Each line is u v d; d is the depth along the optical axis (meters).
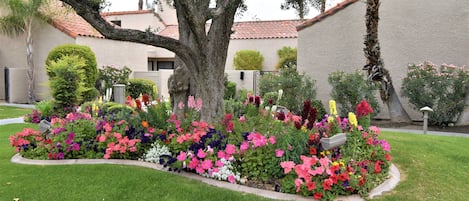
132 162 5.65
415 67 11.37
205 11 5.75
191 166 5.01
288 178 4.60
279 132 5.20
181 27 6.81
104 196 4.32
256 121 5.96
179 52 5.92
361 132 5.72
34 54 17.58
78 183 4.71
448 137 8.61
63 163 5.71
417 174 5.46
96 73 14.88
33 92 17.33
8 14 17.12
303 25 13.76
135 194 4.39
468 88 10.94
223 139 5.32
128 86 16.88
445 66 11.02
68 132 6.15
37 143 6.30
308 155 4.85
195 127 5.89
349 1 12.94
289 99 12.21
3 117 12.47
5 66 18.61
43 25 17.12
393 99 11.80
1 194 4.39
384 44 12.66
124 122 6.25
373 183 4.81
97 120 6.62
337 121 5.70
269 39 22.16
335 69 13.38
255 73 18.47
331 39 13.40
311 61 13.79
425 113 9.70
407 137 8.28
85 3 5.11
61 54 14.31
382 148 5.65
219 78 6.44
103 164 5.52
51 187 4.59
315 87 13.65
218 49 6.32
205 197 4.30
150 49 24.70
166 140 5.71
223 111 6.53
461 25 11.59
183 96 6.93
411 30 12.27
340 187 4.39
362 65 12.95
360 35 12.89
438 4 11.85
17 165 5.66
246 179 4.84
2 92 18.94
